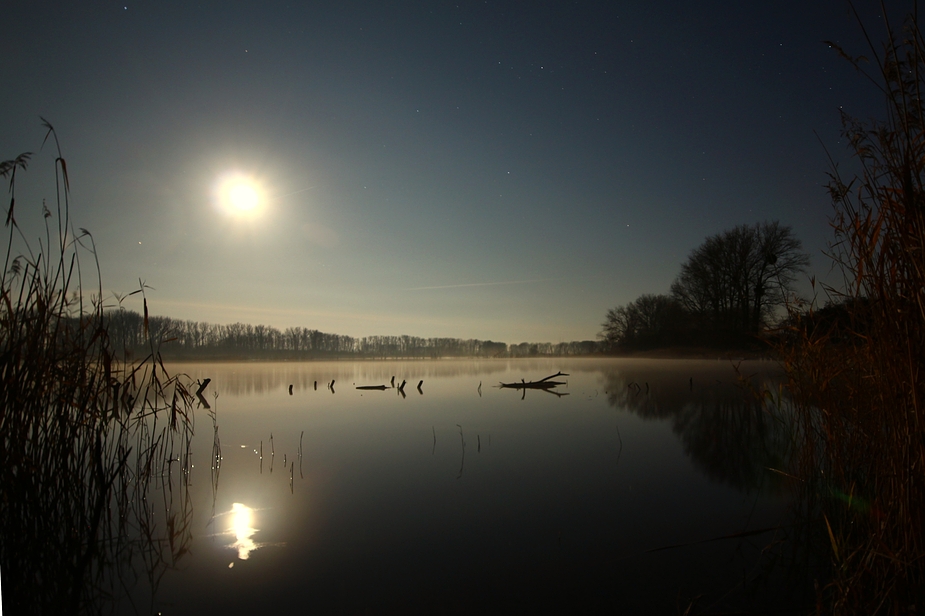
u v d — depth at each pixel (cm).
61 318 510
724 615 343
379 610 350
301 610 352
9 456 451
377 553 440
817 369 465
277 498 582
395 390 1825
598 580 391
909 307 276
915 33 266
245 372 2972
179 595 374
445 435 947
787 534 472
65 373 507
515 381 2244
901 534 291
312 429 1011
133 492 598
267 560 430
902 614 276
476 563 422
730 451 805
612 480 652
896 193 275
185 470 689
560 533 483
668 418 1140
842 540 379
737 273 2883
